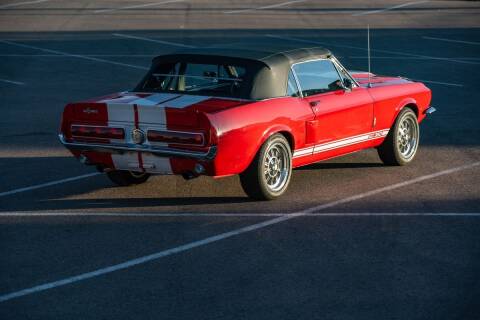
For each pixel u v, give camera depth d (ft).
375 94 38.01
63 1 140.87
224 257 26.09
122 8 130.93
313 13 126.82
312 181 36.81
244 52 33.99
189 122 29.84
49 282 23.76
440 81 69.51
